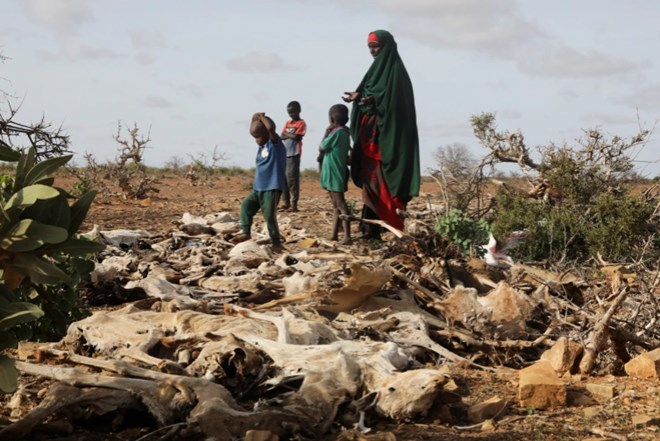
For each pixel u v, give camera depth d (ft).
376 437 14.83
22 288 15.84
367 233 43.04
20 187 13.47
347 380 16.48
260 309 23.65
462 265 27.09
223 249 38.19
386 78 41.78
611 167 44.57
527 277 28.89
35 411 14.85
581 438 15.83
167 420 15.26
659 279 24.86
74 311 23.06
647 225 39.52
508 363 21.59
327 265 28.91
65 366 18.49
